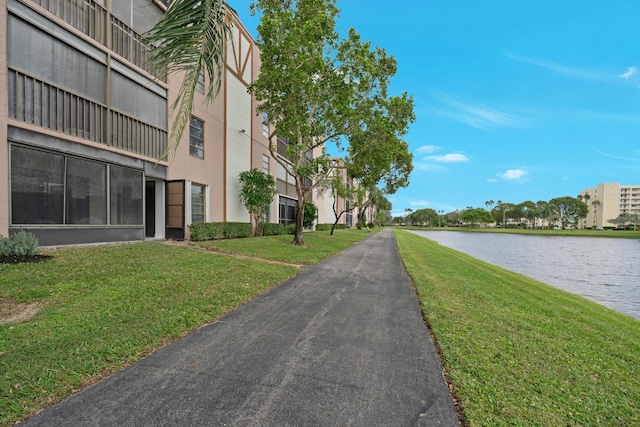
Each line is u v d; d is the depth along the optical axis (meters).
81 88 9.64
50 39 8.74
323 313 5.52
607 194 145.38
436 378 3.42
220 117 16.92
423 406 2.91
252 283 7.34
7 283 5.53
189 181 13.90
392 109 16.30
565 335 5.25
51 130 8.68
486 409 2.88
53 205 8.89
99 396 2.85
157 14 12.76
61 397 2.81
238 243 13.50
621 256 30.05
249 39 19.86
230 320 5.00
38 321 4.27
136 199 11.87
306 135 15.57
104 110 10.46
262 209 19.08
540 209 128.25
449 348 4.19
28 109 8.18
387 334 4.66
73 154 9.41
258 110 16.25
